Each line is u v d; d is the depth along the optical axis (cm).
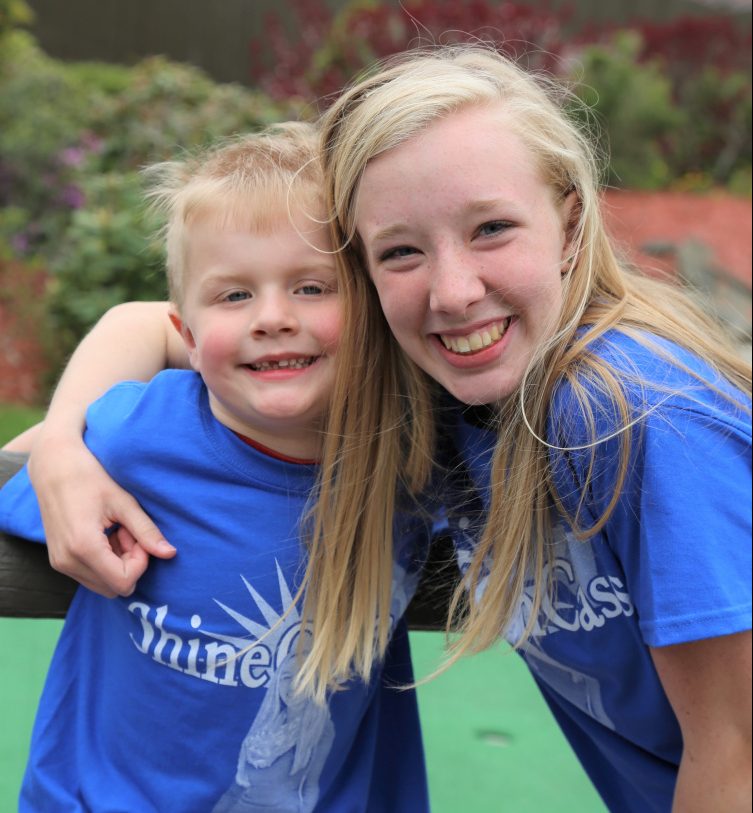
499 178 122
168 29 941
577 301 128
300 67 732
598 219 135
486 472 137
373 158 124
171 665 135
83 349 156
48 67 698
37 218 601
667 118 841
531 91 133
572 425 121
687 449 117
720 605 113
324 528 136
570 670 138
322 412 137
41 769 139
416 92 124
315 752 139
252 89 913
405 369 139
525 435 127
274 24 802
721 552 115
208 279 133
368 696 144
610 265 135
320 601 135
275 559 135
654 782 142
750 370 139
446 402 143
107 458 136
